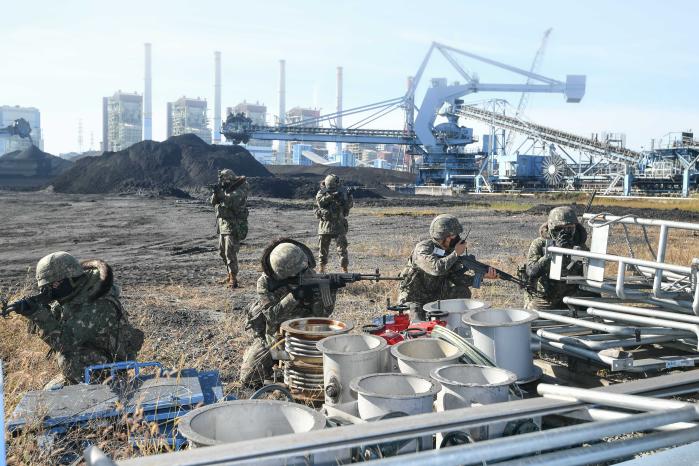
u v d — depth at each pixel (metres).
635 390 3.41
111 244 23.08
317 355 4.62
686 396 4.05
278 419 3.11
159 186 71.06
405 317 5.56
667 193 71.38
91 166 79.31
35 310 5.64
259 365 6.23
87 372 5.04
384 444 2.95
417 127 99.38
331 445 2.32
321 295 6.21
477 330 4.46
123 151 83.81
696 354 5.29
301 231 27.97
